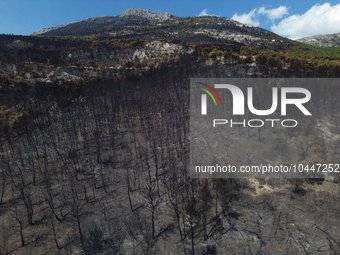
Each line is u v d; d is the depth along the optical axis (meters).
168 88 123.56
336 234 48.84
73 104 108.94
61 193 60.84
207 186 59.25
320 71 127.25
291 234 49.66
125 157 76.44
